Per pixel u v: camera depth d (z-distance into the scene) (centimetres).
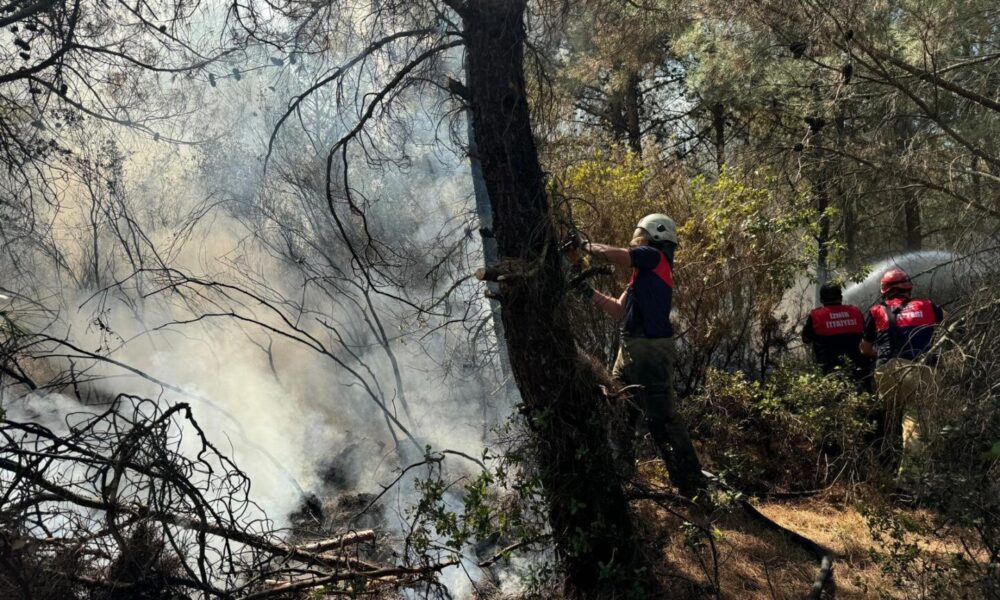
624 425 395
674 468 466
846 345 637
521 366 371
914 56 648
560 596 381
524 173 361
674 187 652
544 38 407
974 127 653
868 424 557
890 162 667
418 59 375
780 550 445
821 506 529
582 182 615
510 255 363
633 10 527
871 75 678
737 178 699
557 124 446
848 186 707
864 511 418
